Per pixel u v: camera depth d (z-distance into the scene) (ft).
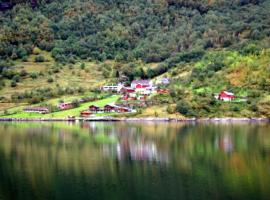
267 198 256.93
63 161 371.56
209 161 361.51
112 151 418.92
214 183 290.56
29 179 310.65
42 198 266.36
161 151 415.23
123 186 286.66
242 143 458.09
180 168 336.29
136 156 388.98
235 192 268.82
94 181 301.22
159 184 290.15
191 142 470.80
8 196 271.08
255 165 342.44
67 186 289.94
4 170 339.57
